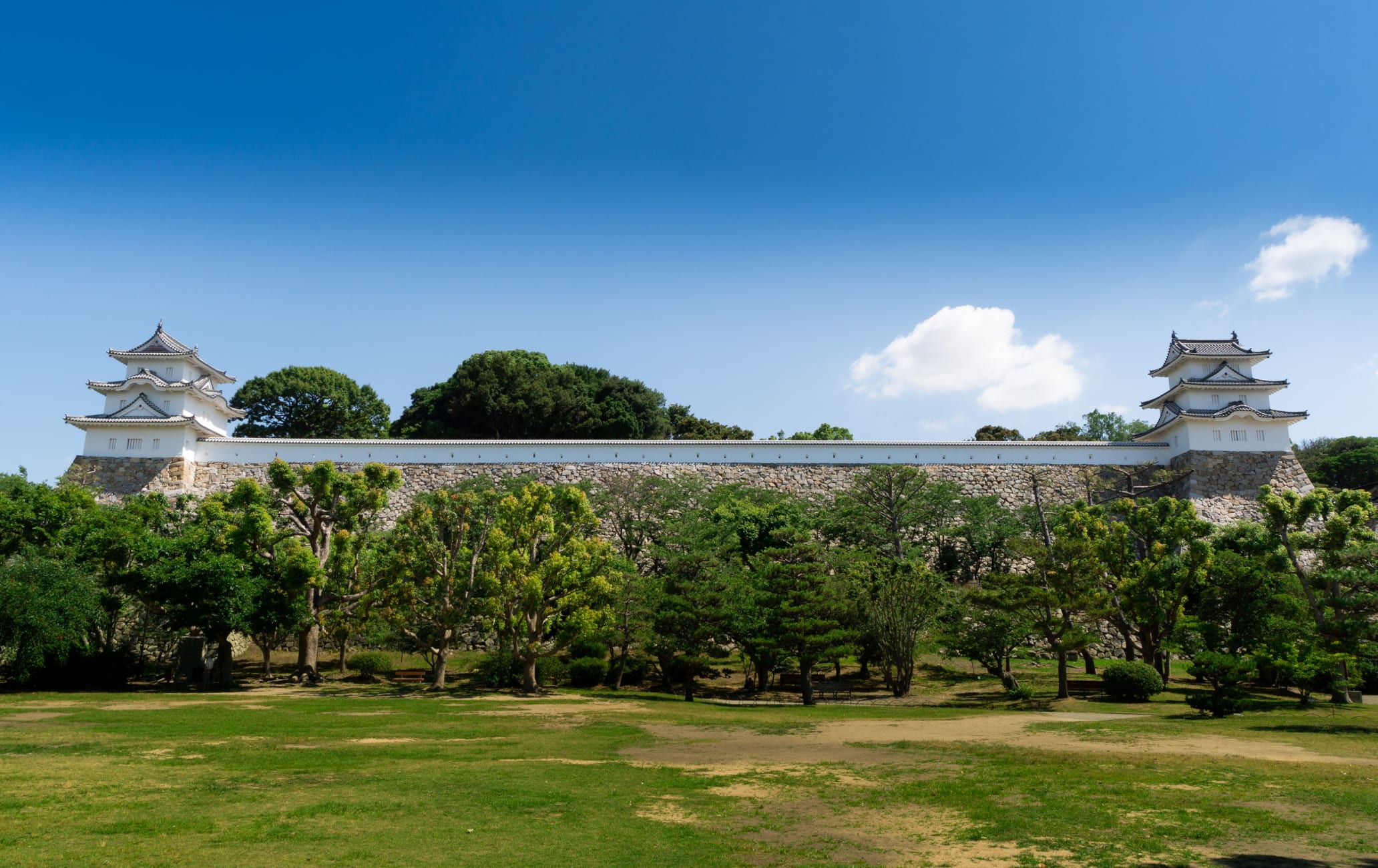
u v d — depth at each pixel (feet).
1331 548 89.76
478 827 34.94
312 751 52.11
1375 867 29.78
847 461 156.76
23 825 33.47
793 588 96.63
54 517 99.14
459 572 100.73
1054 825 35.83
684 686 103.55
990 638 93.91
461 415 224.33
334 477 107.86
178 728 59.77
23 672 84.99
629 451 155.63
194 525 108.37
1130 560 107.34
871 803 40.47
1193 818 36.63
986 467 156.56
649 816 37.78
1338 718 73.05
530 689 95.09
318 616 101.86
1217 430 155.63
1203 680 103.81
